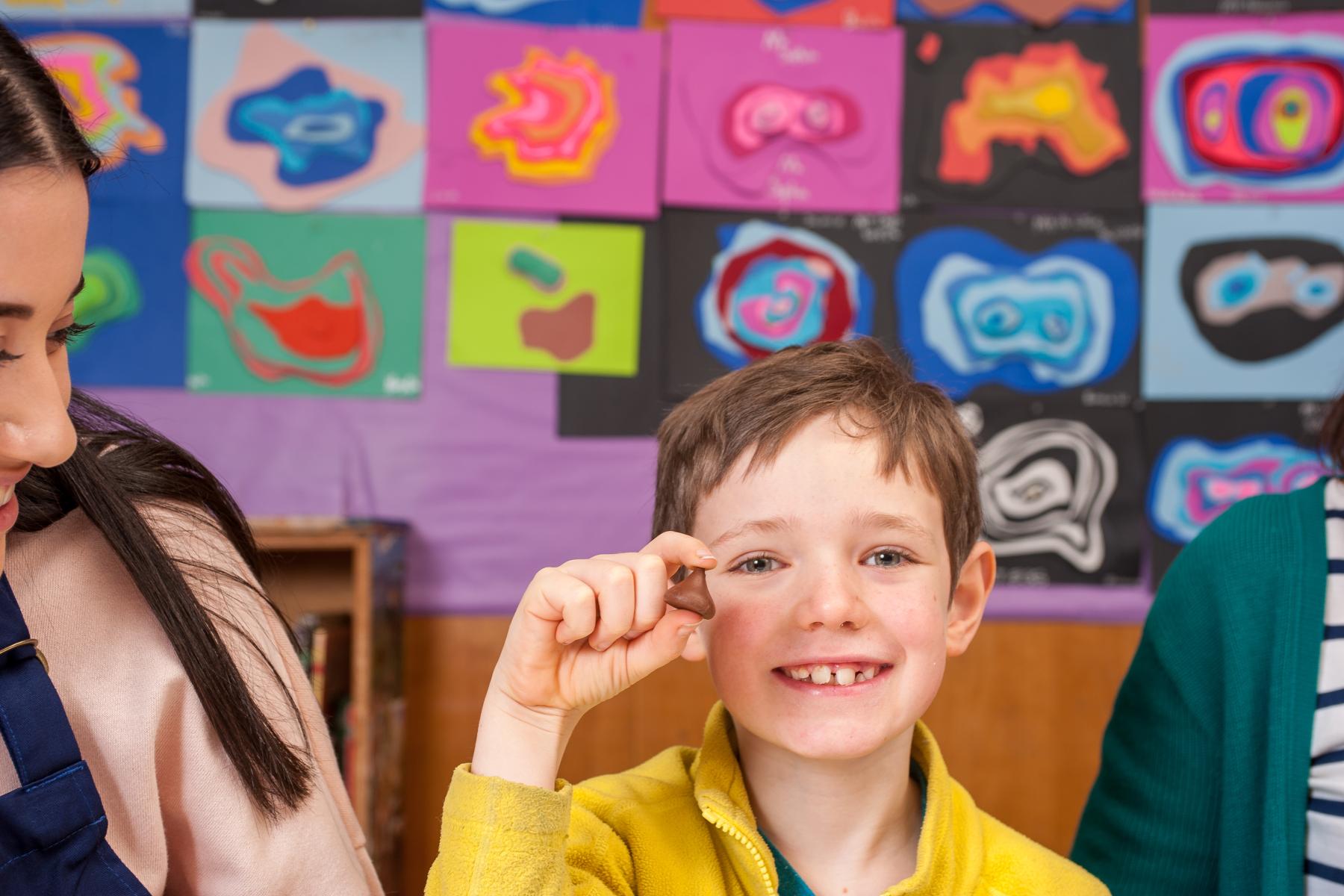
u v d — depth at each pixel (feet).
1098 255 7.16
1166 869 3.18
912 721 2.47
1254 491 7.09
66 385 2.01
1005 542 7.11
